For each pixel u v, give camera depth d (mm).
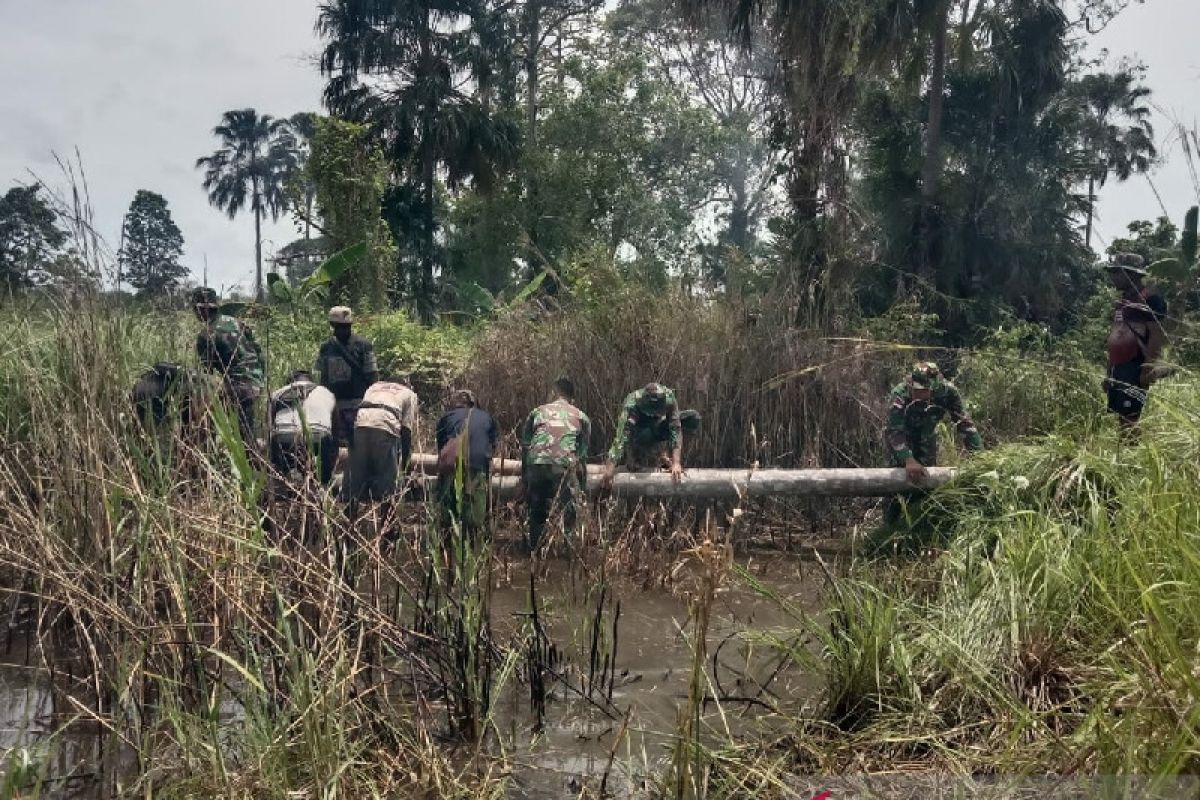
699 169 32031
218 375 4895
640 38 30562
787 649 4062
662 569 6172
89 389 4305
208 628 3688
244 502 3609
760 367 8422
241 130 63906
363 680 3869
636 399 7367
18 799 2803
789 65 11586
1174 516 3420
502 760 3416
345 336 7367
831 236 10945
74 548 4148
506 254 26938
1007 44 19297
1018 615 3803
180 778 3072
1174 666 2680
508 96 28922
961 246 18344
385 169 19203
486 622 4066
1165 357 5004
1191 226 4852
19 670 4219
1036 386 8766
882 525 7316
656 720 3871
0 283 4906
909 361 9320
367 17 26375
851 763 3244
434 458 7348
